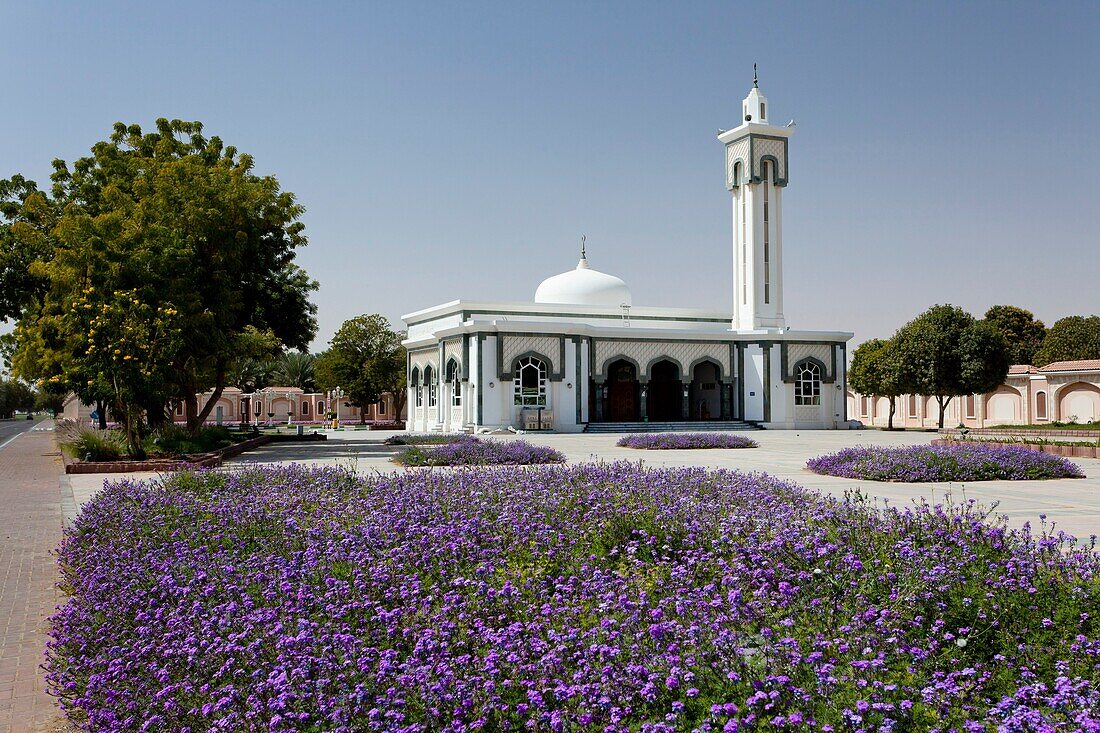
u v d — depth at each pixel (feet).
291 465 48.57
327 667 13.37
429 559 20.39
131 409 67.82
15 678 19.19
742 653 13.91
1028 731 10.99
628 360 138.31
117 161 88.79
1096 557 19.98
